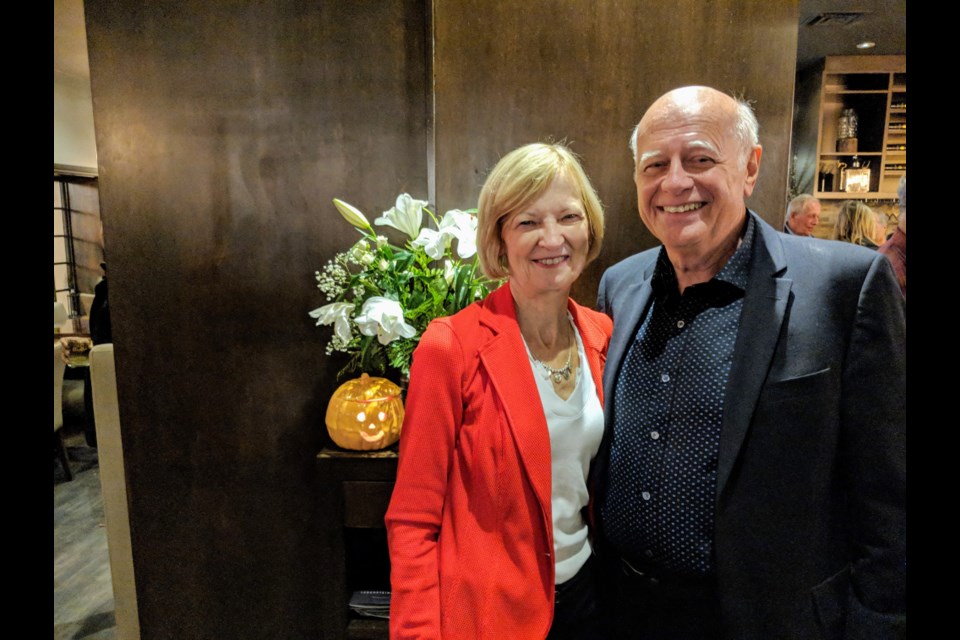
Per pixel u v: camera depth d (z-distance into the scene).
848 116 3.72
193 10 1.62
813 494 0.92
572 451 1.11
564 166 1.07
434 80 1.58
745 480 0.94
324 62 1.66
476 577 1.01
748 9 1.57
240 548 1.82
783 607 0.93
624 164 1.63
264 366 1.76
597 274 1.67
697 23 1.58
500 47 1.58
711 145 0.98
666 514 1.02
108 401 1.83
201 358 1.76
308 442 1.79
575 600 1.15
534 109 1.60
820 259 0.98
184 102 1.66
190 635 1.85
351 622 1.63
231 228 1.71
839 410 0.93
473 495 1.04
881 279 0.92
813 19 3.11
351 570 1.78
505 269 1.14
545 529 1.04
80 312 4.62
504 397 1.03
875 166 3.79
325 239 1.72
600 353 1.21
